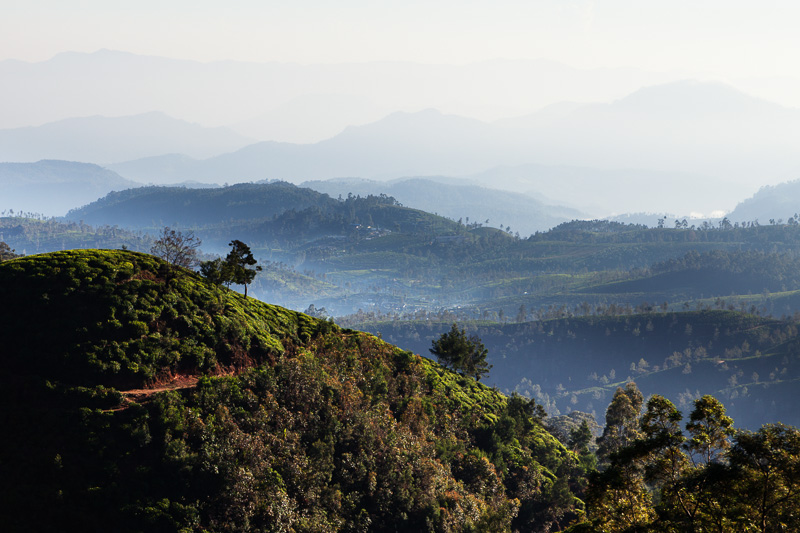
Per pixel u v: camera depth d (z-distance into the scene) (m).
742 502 36.22
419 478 77.81
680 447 39.84
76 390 61.09
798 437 34.53
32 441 55.91
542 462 109.25
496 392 135.88
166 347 70.94
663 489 39.50
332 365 87.44
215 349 76.62
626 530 39.66
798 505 34.69
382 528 70.19
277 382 75.62
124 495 53.88
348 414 78.00
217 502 56.97
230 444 61.53
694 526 37.22
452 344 132.50
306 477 64.94
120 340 68.88
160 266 85.31
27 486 52.44
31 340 65.62
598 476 41.44
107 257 80.62
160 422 60.69
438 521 73.38
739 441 35.62
